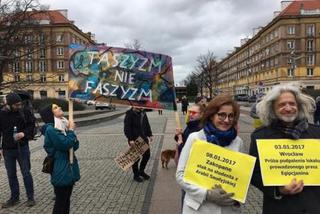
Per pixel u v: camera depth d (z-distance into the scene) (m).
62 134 6.06
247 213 7.49
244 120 33.22
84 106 55.62
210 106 3.81
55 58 99.50
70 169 6.13
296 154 3.67
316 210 3.59
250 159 3.62
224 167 3.64
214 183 3.64
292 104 3.75
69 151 6.14
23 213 7.67
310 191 3.64
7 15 39.69
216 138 3.74
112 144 17.77
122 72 6.90
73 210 7.78
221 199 3.58
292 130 3.72
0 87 41.94
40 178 10.73
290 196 3.63
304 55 100.19
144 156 10.24
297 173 3.63
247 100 90.19
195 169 3.68
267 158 3.68
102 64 6.89
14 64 48.31
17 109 8.03
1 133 8.14
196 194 3.62
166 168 11.70
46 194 9.04
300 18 100.12
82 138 20.47
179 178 3.76
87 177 10.75
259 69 120.69
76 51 6.92
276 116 3.82
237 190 3.62
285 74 101.31
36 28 41.62
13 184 8.20
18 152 8.10
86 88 6.87
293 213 3.60
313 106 3.86
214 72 137.50
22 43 40.66
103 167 12.18
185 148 3.85
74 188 9.52
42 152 15.51
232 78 155.38
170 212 7.57
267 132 3.80
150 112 54.19
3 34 39.75
